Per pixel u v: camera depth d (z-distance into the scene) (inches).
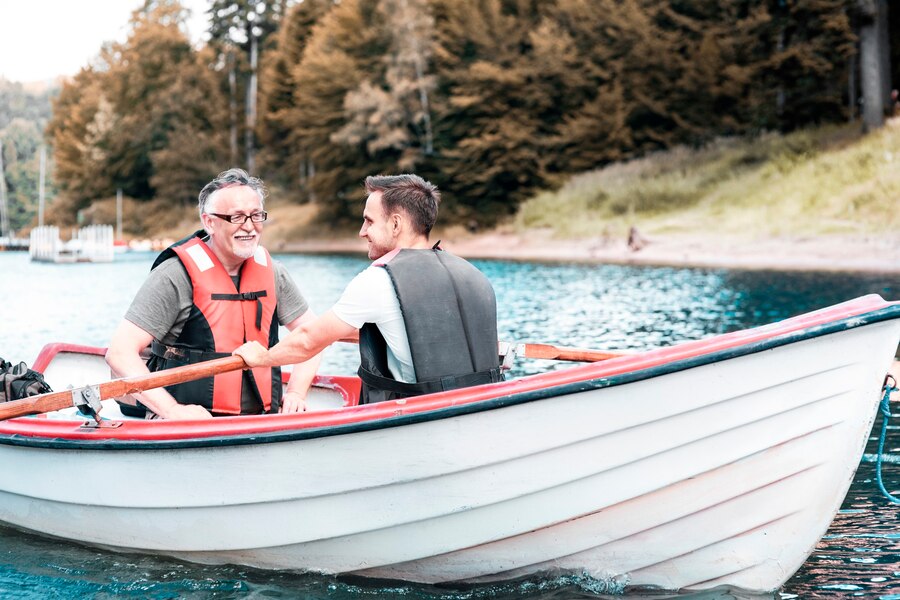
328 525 122.5
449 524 119.0
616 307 433.1
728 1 1115.9
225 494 124.9
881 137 840.3
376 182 126.2
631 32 1203.2
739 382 110.5
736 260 740.7
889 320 110.3
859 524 140.4
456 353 119.5
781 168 915.4
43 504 143.5
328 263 992.9
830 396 113.0
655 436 112.7
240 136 2174.0
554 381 110.6
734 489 115.7
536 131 1310.3
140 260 1191.6
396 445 115.3
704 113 1159.0
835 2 949.2
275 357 126.0
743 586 120.1
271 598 121.3
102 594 122.6
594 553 120.6
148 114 2161.7
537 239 1093.1
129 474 130.6
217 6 2128.4
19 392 149.1
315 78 1524.4
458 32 1348.4
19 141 3715.6
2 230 3240.7
